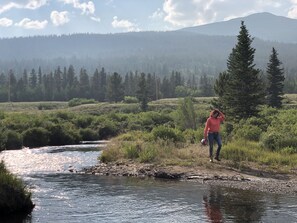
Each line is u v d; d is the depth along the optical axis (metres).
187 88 166.25
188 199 11.84
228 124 29.97
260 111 41.69
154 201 11.63
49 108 118.69
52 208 10.84
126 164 18.84
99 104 107.25
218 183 14.43
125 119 63.19
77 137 44.44
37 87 165.50
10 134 34.12
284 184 14.09
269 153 19.30
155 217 9.84
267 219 9.54
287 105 73.88
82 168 19.27
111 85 129.12
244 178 15.16
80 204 11.33
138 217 9.86
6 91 157.50
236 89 40.28
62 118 57.62
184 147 22.41
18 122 42.94
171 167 17.22
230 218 9.66
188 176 15.70
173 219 9.62
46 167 19.75
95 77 167.25
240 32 41.53
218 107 43.72
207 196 12.23
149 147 20.55
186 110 39.56
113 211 10.49
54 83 175.38
